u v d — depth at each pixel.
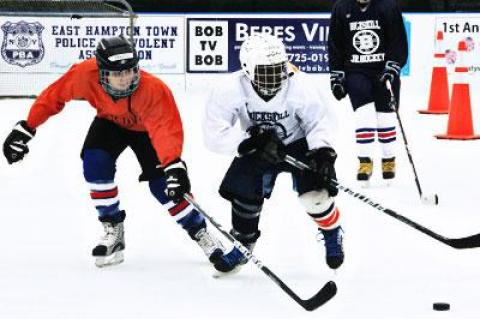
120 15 28.47
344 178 16.27
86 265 10.48
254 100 9.38
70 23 29.12
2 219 13.01
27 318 8.47
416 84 29.88
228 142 9.34
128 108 9.75
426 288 9.39
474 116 24.70
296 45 29.62
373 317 8.44
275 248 11.28
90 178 10.28
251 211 9.80
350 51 15.98
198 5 31.25
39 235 12.02
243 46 9.21
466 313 8.54
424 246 11.19
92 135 10.33
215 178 16.23
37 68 29.27
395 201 14.17
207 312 8.66
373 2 15.67
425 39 29.59
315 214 9.61
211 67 29.66
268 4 31.27
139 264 10.56
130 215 13.27
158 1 31.25
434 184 15.62
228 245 11.40
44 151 19.59
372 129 15.64
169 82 29.80
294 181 9.83
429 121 24.05
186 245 11.52
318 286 9.54
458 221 12.66
